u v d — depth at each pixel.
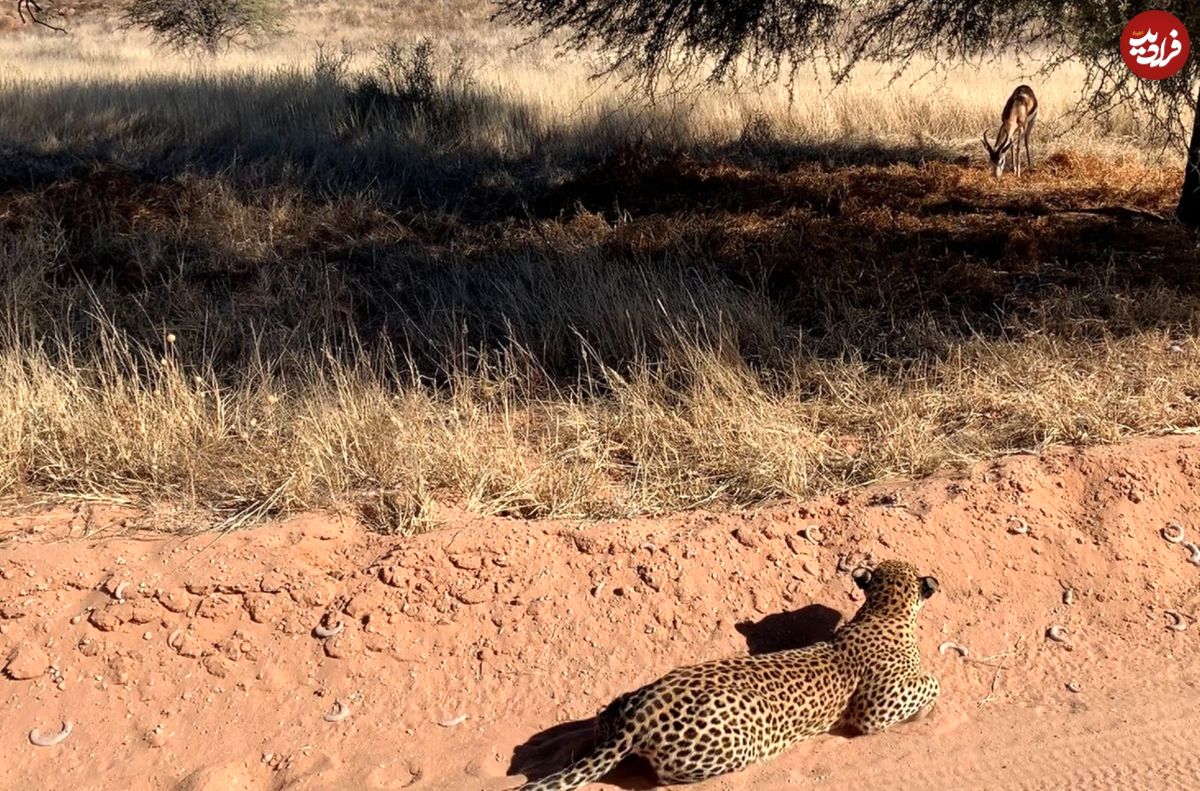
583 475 4.77
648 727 3.27
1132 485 4.77
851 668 3.65
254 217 9.14
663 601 4.15
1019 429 5.20
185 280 7.80
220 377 5.96
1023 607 4.41
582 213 9.21
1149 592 4.51
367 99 13.07
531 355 6.03
